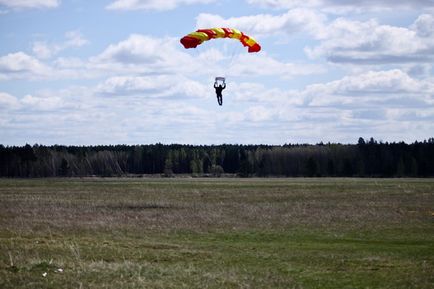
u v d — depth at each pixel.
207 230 70.81
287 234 67.44
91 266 42.31
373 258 49.97
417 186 168.50
